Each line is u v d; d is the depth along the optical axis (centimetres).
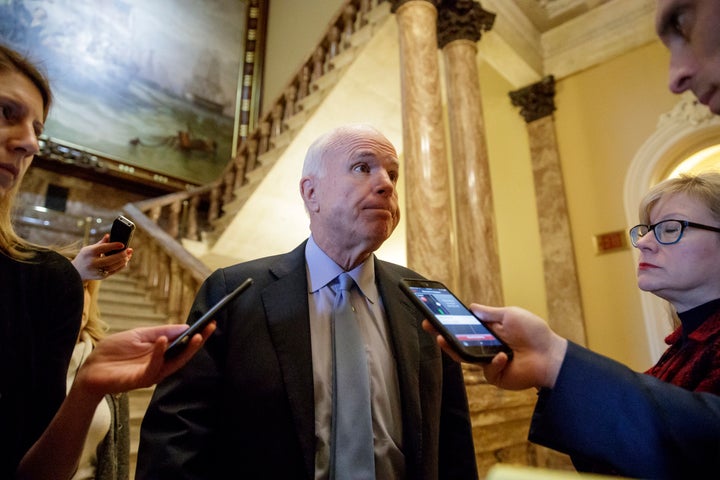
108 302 468
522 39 548
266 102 973
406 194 361
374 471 99
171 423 102
